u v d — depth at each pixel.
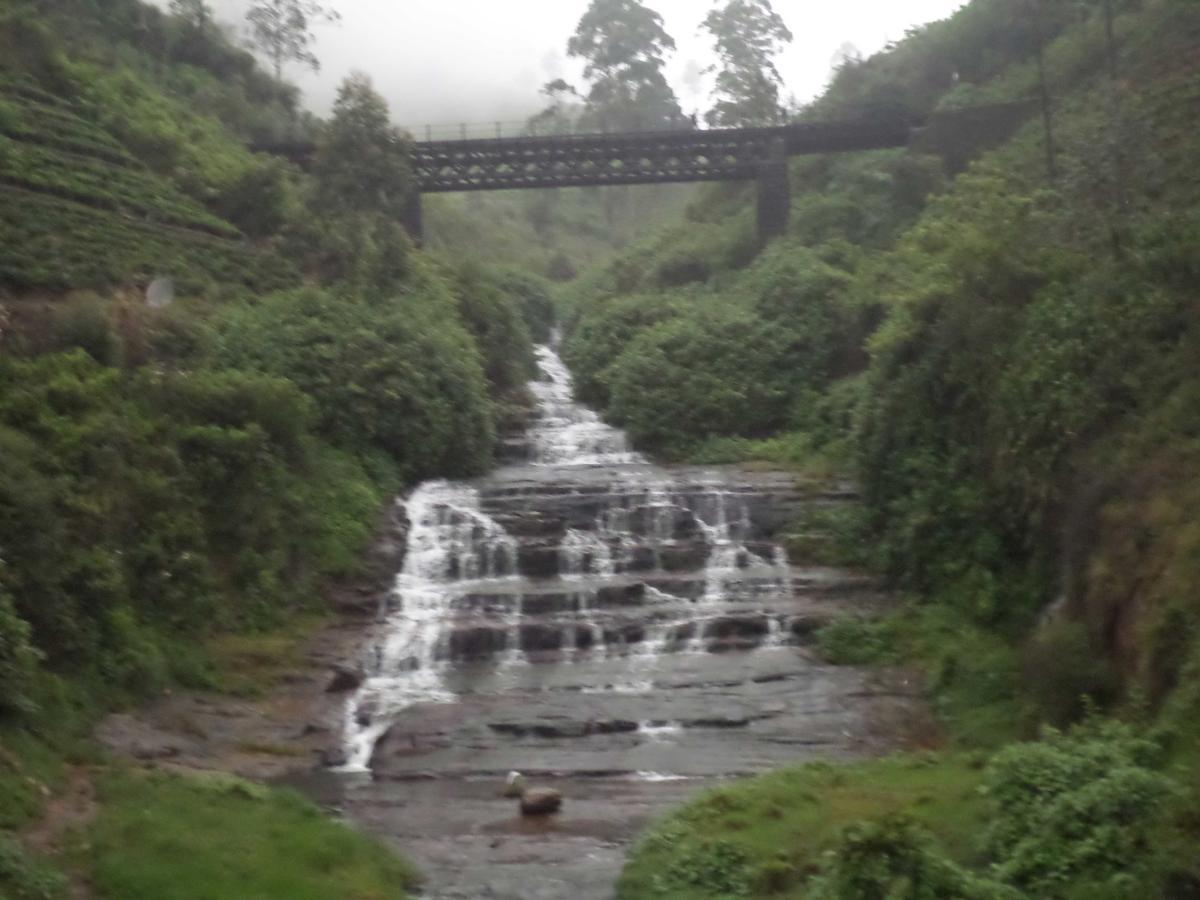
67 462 23.16
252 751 21.00
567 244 88.88
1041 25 51.56
